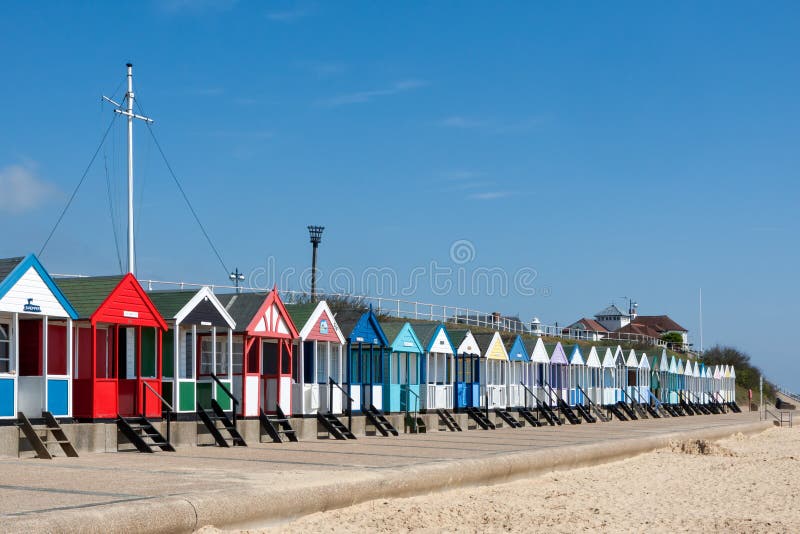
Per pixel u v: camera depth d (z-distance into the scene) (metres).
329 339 31.88
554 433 37.12
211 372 27.36
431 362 38.69
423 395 37.44
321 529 14.08
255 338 29.17
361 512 15.56
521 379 46.81
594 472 25.25
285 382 29.64
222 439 25.23
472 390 41.28
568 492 20.39
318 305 31.50
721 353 122.31
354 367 34.56
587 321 139.00
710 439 40.94
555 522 16.05
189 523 12.63
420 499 17.59
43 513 11.46
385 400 34.91
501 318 71.50
